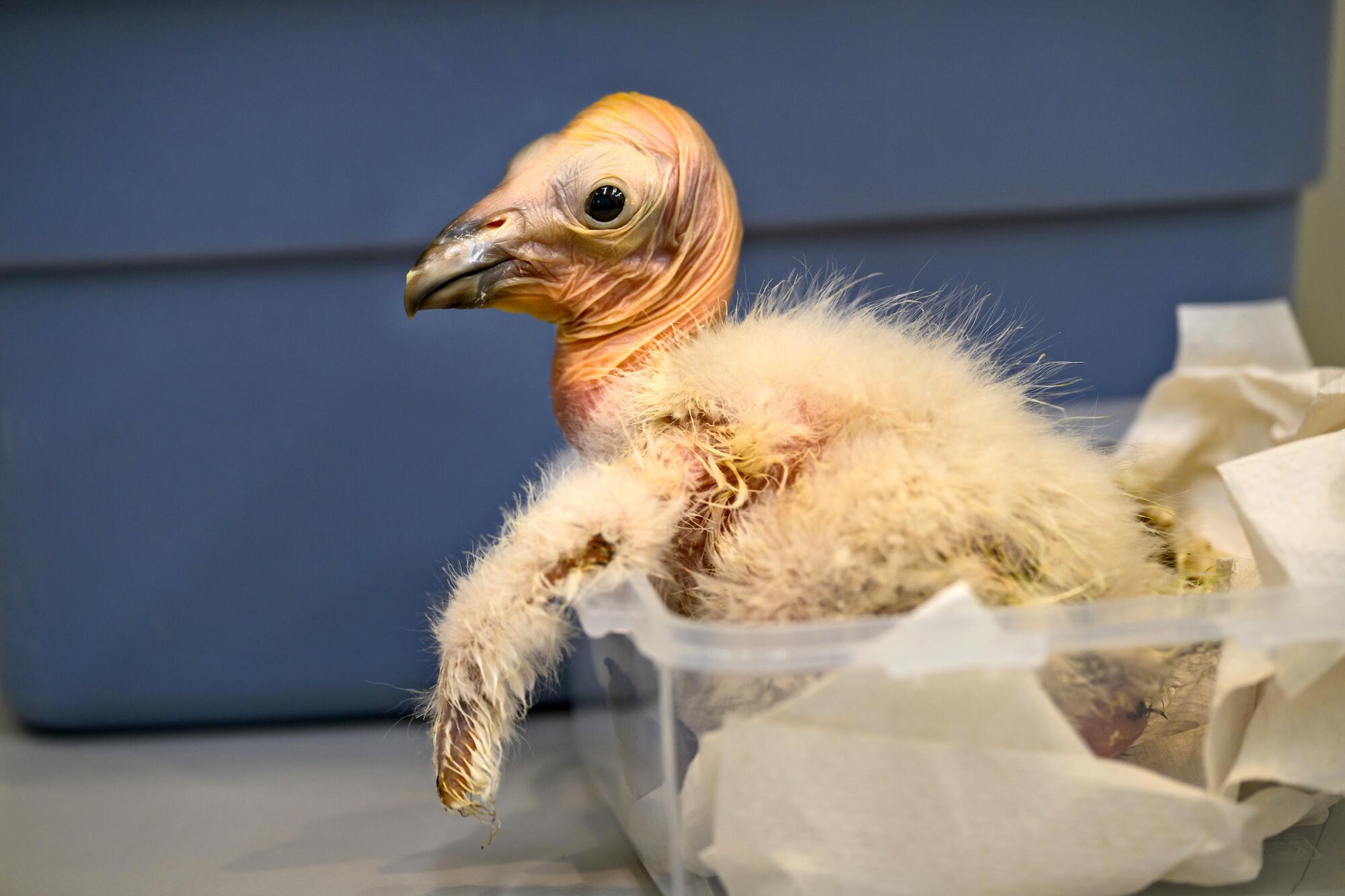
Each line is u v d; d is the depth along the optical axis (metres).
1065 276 0.66
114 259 0.63
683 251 0.51
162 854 0.55
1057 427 0.52
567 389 0.52
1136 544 0.49
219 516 0.65
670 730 0.46
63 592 0.65
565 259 0.50
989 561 0.46
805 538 0.46
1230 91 0.64
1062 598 0.47
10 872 0.54
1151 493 0.56
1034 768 0.45
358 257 0.64
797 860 0.45
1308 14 0.64
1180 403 0.61
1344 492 0.48
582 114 0.52
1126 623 0.45
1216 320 0.65
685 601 0.49
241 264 0.64
